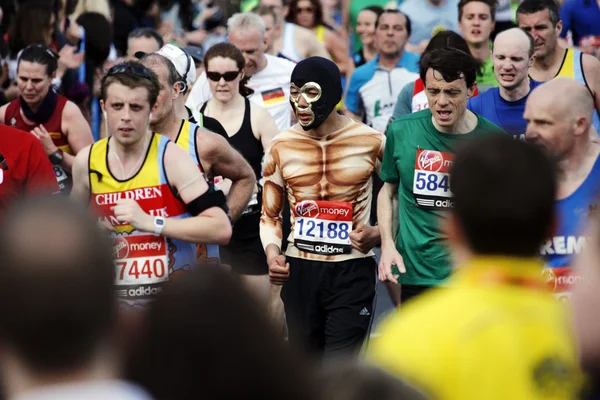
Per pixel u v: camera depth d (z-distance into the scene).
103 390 4.88
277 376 4.96
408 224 14.68
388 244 14.61
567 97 11.28
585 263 7.68
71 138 18.00
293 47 25.84
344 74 29.89
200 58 23.36
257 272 18.52
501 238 6.65
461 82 14.05
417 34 27.25
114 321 5.03
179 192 12.30
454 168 6.85
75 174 12.48
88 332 4.88
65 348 4.84
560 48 18.34
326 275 14.67
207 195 12.29
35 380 4.86
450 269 14.37
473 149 6.82
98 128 24.55
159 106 13.57
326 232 14.64
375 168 14.86
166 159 12.27
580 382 6.75
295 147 14.67
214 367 4.95
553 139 11.30
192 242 12.17
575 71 18.28
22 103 17.84
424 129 14.46
